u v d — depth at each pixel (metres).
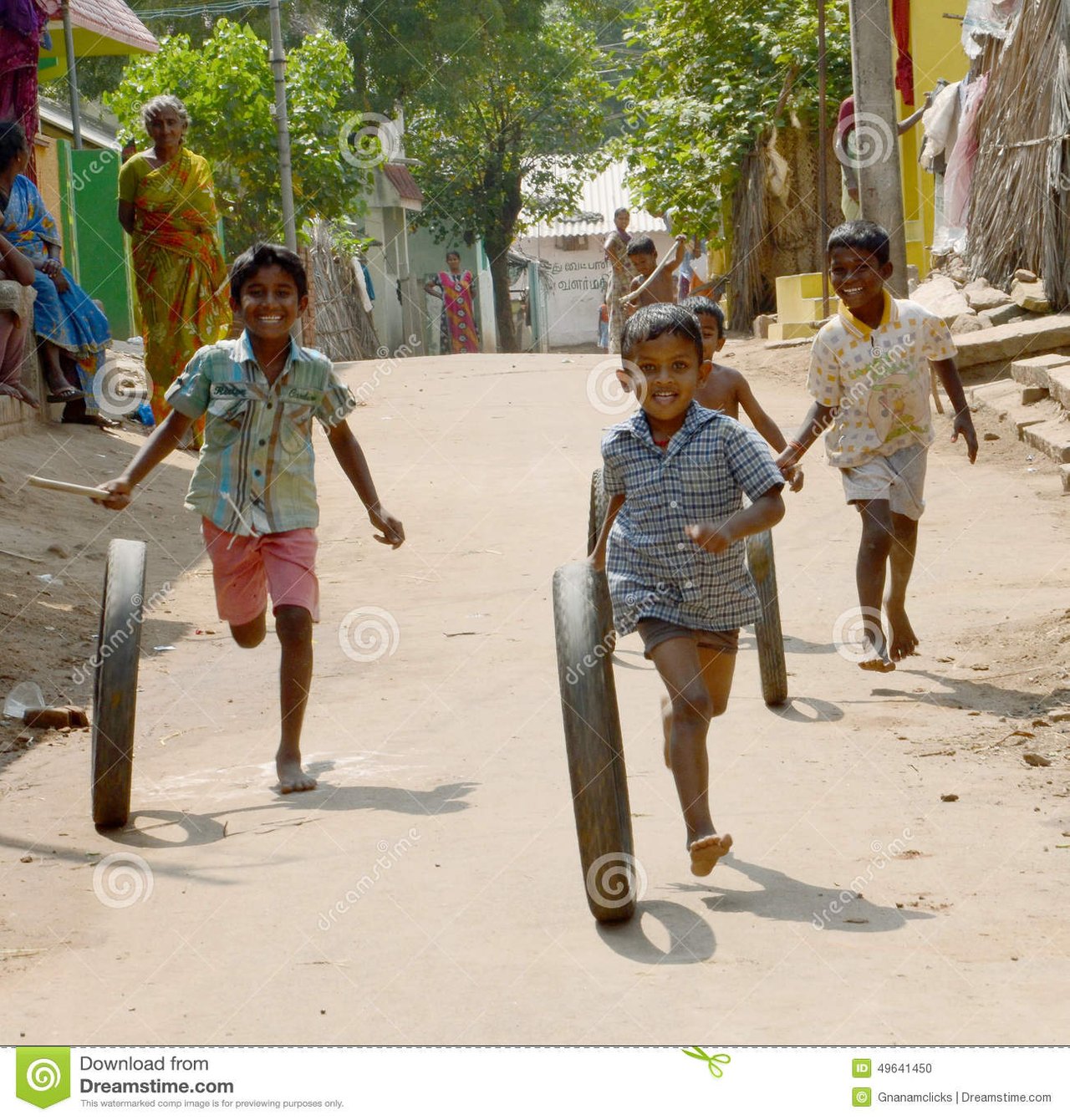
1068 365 11.45
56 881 4.05
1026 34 13.03
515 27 37.44
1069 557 7.68
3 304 10.55
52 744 5.49
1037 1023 2.97
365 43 34.97
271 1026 3.11
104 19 17.80
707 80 22.02
